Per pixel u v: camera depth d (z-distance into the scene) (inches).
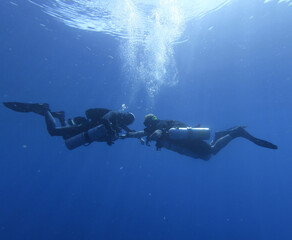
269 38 591.5
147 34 582.6
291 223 1657.2
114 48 648.4
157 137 171.6
